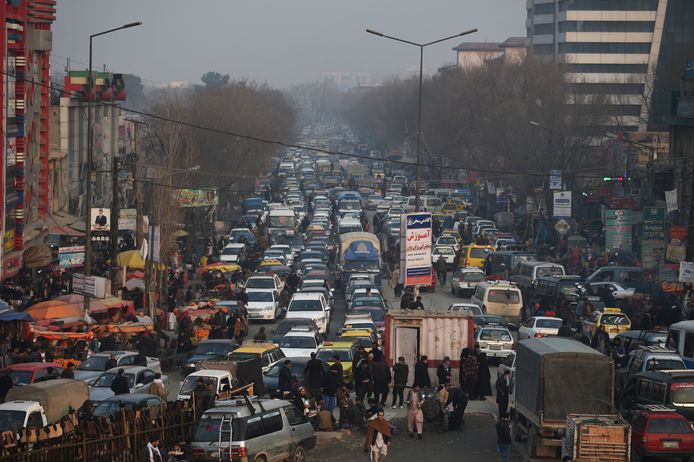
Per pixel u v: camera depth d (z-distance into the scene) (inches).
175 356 4320.9
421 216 5364.2
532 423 2886.3
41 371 3314.5
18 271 5472.4
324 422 3272.6
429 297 6791.3
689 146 7278.5
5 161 5275.6
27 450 2319.1
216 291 6063.0
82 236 6427.2
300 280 6712.6
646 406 2844.5
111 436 2527.1
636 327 5049.2
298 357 4025.6
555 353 2824.8
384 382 3553.2
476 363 3767.2
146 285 5191.9
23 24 5570.9
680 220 6855.3
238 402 2669.8
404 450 3043.8
